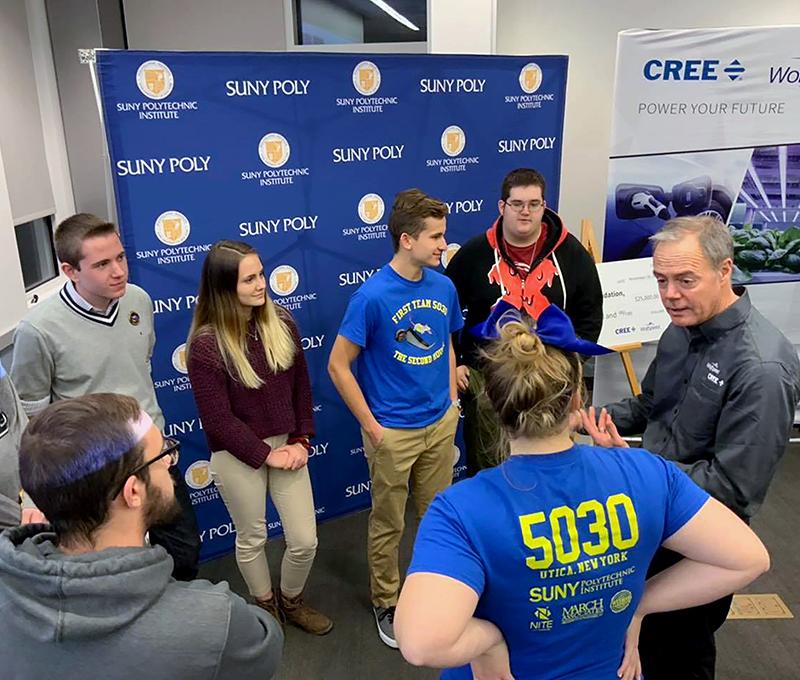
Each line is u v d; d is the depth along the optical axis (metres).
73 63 3.77
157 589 0.85
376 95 2.54
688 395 1.54
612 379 3.68
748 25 3.96
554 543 0.96
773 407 1.35
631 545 0.99
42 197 3.71
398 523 2.29
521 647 1.00
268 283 2.54
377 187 2.65
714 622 1.54
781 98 3.17
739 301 1.46
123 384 1.98
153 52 2.11
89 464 0.83
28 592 0.81
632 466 1.04
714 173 3.28
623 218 3.33
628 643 1.09
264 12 4.12
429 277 2.21
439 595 0.90
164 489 0.94
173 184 2.26
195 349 1.98
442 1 3.26
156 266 2.31
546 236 2.47
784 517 2.96
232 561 2.74
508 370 0.99
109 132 2.12
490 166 2.88
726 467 1.40
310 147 2.47
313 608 2.46
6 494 1.56
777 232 3.39
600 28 4.00
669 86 3.13
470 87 2.72
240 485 2.08
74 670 0.81
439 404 2.26
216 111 2.26
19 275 3.20
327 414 2.85
